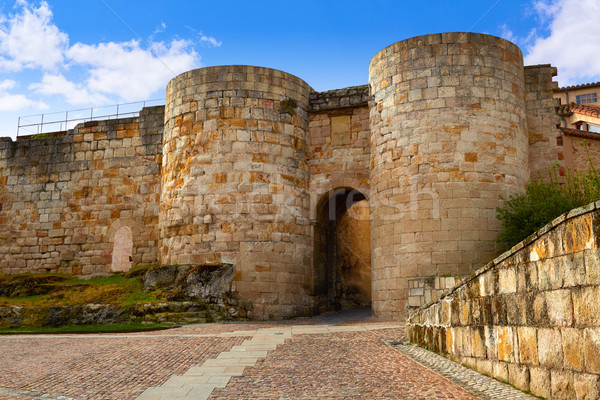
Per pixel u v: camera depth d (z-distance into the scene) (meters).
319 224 25.84
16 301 22.95
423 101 21.45
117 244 28.16
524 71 23.88
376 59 23.34
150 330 17.75
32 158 30.22
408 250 20.84
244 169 24.14
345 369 10.22
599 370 6.16
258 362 11.12
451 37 21.61
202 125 24.77
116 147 29.11
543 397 7.25
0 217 30.05
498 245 20.34
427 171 20.95
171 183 25.33
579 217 6.54
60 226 29.12
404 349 12.03
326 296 26.59
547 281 7.23
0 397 8.74
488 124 21.11
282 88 25.25
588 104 41.19
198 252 23.92
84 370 10.88
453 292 10.29
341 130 25.44
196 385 9.33
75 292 23.73
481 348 9.10
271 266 23.53
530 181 22.12
